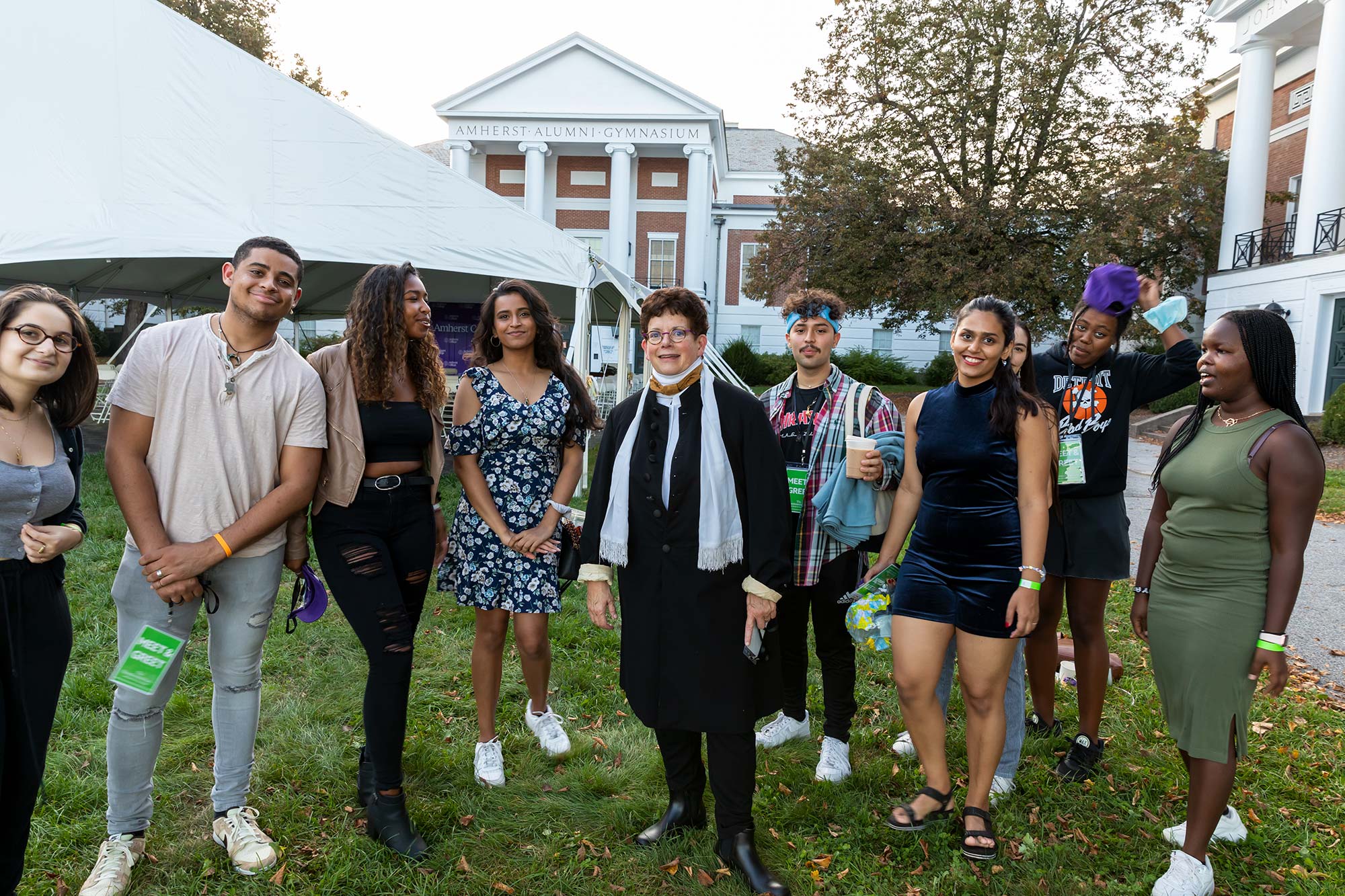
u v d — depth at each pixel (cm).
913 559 268
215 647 238
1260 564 225
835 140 1953
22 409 193
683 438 240
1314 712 374
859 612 271
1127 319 296
